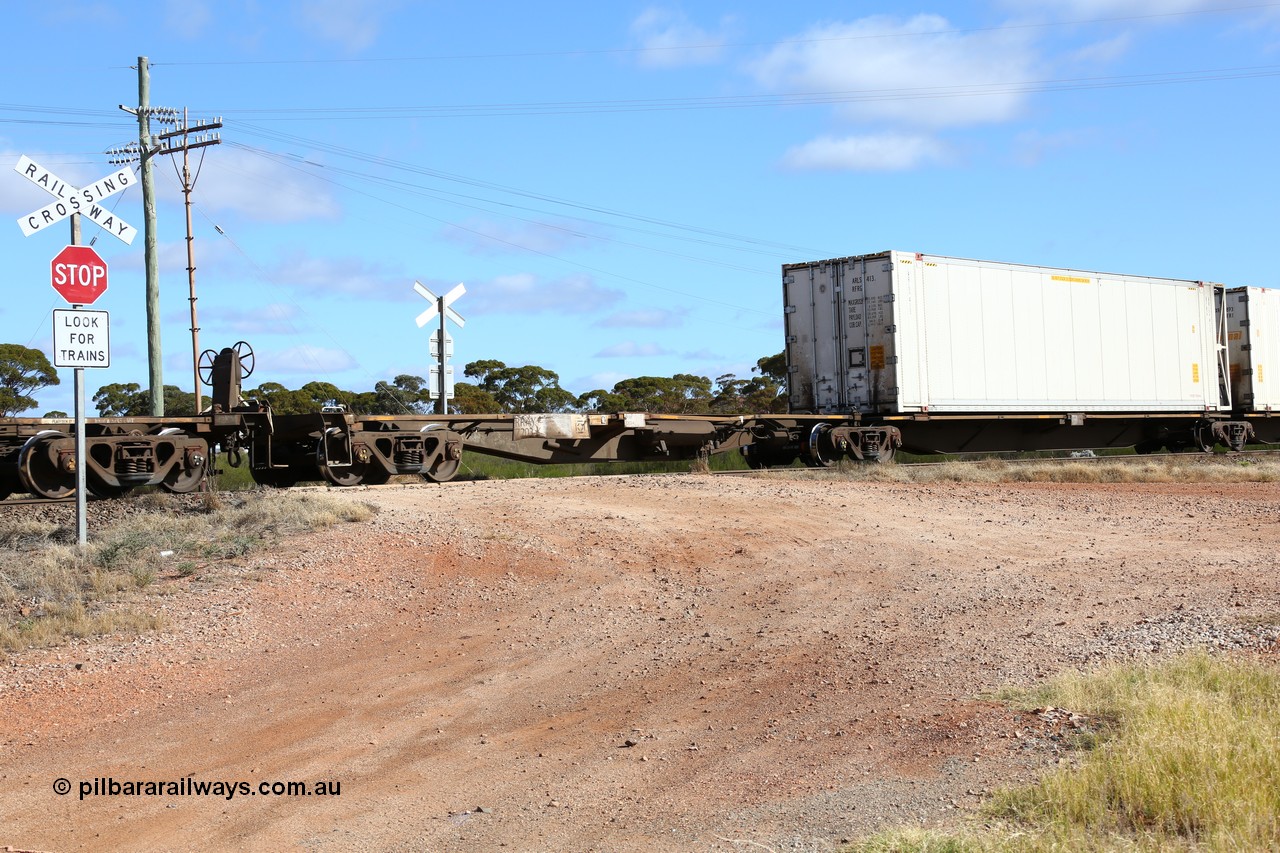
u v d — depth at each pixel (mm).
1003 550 14133
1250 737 5797
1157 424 31531
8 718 7777
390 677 8766
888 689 7945
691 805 5953
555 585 11875
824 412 25047
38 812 6141
